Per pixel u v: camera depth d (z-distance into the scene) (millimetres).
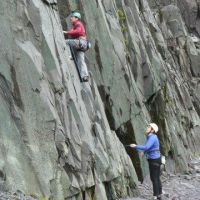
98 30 13398
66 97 9836
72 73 10609
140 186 13680
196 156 22391
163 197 13070
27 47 8992
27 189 7828
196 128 24297
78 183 9328
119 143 12852
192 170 18516
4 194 7352
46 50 9555
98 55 13133
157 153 12359
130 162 13008
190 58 28641
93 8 13352
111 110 13188
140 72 16859
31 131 8461
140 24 19188
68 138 9359
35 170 8211
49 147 8711
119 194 11539
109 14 15109
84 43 11055
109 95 13242
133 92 15031
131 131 14211
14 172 7734
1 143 7781
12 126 8148
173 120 19562
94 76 12750
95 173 10242
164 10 28844
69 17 12234
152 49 19359
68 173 9164
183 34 28641
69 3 12352
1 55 8406
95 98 11766
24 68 8727
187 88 26641
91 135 10516
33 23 9383
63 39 10648
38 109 8750
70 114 9797
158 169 12391
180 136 19953
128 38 16641
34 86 8820
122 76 14328
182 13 32812
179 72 26438
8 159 7770
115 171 11227
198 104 27484
